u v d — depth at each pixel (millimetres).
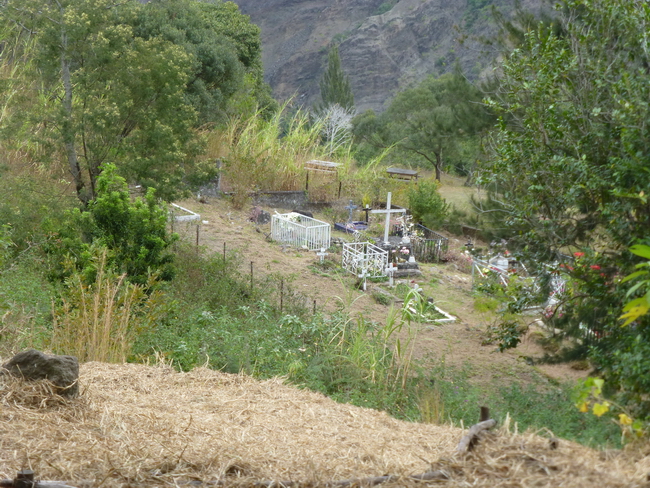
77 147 19016
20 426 3840
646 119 7285
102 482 3156
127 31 17969
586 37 9344
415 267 20297
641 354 4941
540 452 3260
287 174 29172
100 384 5461
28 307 9617
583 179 8383
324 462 3693
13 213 14336
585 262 8258
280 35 145625
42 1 17188
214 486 3230
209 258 16734
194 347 9062
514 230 11148
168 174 18031
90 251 10516
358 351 10336
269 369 8938
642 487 2797
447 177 45969
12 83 18703
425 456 3922
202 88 30547
